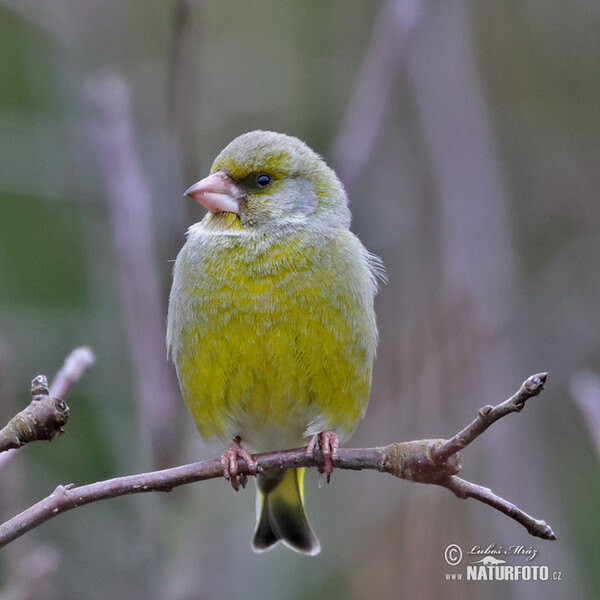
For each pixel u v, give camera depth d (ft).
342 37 48.29
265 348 28.35
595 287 45.24
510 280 42.32
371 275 30.35
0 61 48.93
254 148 30.63
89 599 39.19
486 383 40.19
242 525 39.55
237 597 38.47
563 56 47.80
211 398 28.86
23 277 46.88
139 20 47.88
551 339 44.70
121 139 33.42
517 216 46.39
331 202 31.09
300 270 28.73
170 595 33.45
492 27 46.98
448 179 41.55
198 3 32.78
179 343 29.22
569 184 47.09
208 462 23.70
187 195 30.37
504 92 47.14
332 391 28.68
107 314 43.73
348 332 28.66
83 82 45.57
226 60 48.14
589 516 43.09
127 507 41.93
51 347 43.70
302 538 31.86
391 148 43.39
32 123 46.47
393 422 40.32
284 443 30.45
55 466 42.75
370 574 38.96
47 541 40.42
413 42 41.63
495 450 40.06
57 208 47.26
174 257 33.50
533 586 38.37
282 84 48.06
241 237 29.45
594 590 41.68
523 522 21.81
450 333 40.37
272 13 49.03
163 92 46.78
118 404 42.83
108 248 44.16
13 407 28.96
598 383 42.78
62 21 45.47
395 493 40.04
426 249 41.68
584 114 47.80
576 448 43.83
